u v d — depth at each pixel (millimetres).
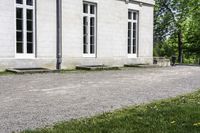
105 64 25750
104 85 13805
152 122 6859
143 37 29844
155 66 28797
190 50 58062
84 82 14703
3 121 7172
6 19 19188
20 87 12578
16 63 19625
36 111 8273
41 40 21078
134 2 28594
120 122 6879
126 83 14719
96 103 9508
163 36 55531
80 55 23609
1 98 10141
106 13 25734
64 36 22406
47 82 14289
